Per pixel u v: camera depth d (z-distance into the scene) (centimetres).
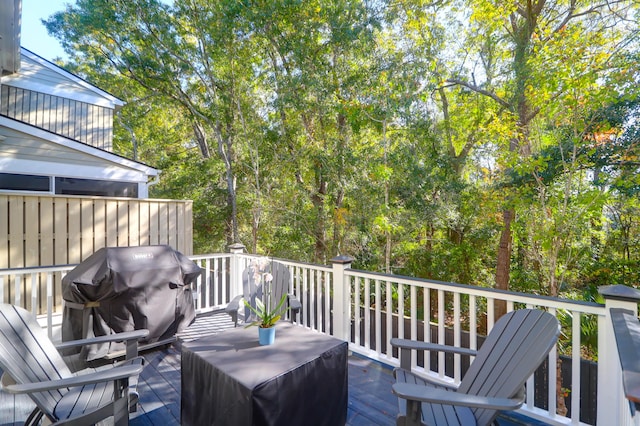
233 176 1200
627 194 636
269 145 1020
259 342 226
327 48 904
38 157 612
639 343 134
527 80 710
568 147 652
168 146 1572
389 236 841
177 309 346
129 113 1348
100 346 298
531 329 183
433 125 922
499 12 837
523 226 789
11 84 756
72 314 306
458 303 272
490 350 202
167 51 1059
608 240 845
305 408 194
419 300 953
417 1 834
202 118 1146
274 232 1084
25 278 454
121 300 308
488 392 179
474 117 1022
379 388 287
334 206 922
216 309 519
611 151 622
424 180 822
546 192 708
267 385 173
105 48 1109
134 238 557
